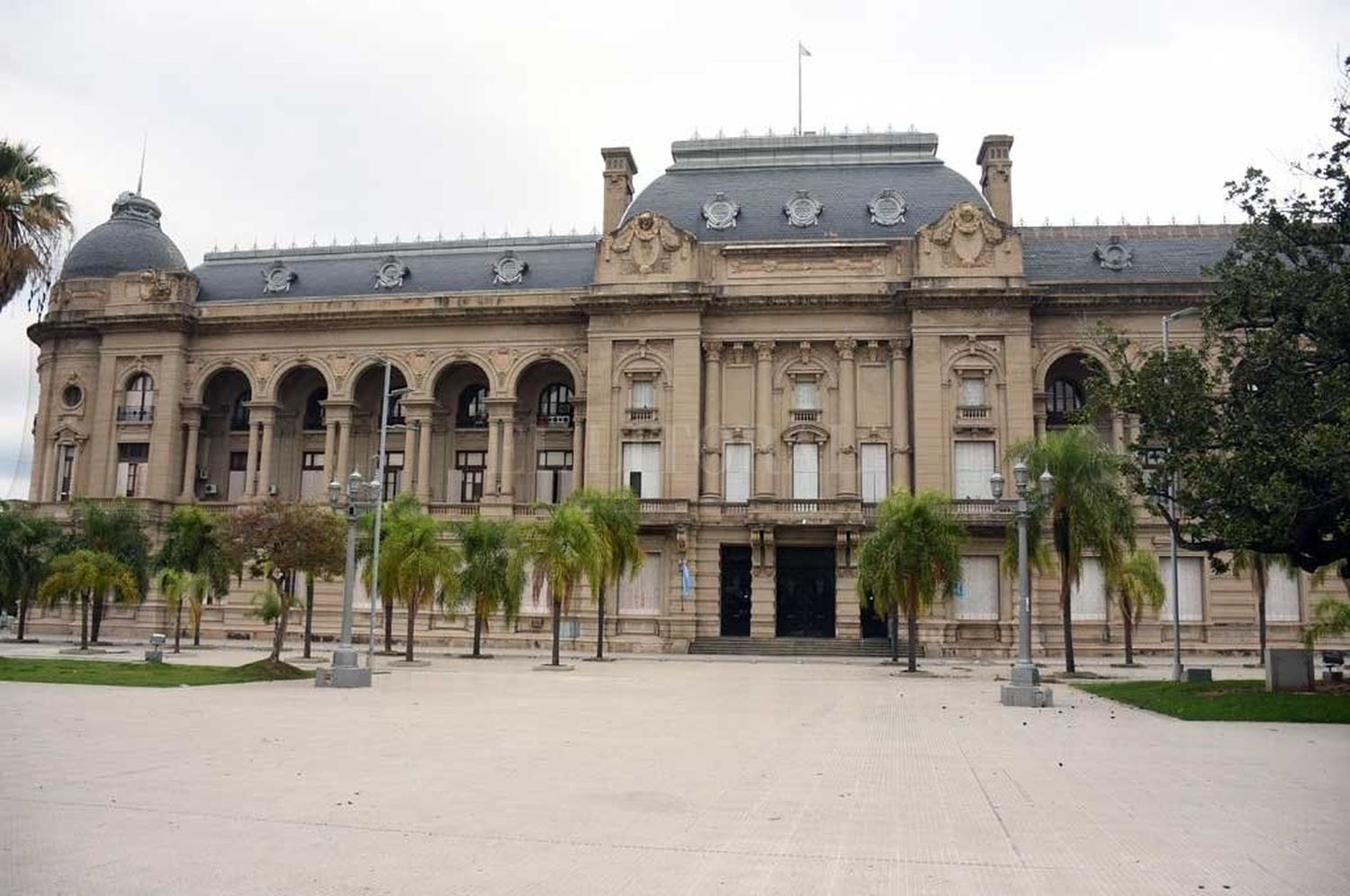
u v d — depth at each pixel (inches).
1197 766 695.7
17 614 2691.9
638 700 1177.4
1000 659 2327.8
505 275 2765.7
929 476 2432.3
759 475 2532.0
